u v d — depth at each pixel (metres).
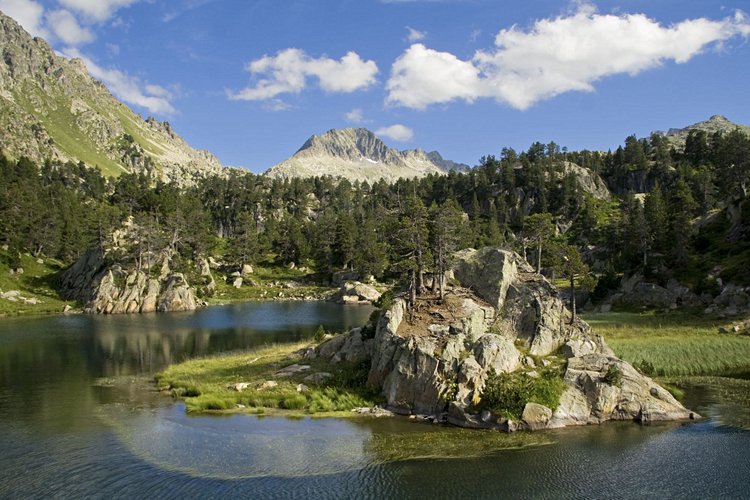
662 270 117.94
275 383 53.09
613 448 36.28
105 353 77.50
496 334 48.56
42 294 148.00
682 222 115.88
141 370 65.12
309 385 52.19
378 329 52.09
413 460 34.34
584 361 46.91
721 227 125.56
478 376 43.38
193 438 38.88
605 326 87.62
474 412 41.81
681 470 32.72
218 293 178.62
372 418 43.25
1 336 95.19
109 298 137.88
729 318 87.12
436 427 40.94
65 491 30.12
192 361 68.31
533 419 40.31
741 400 48.66
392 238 69.00
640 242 132.75
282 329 103.25
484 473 32.38
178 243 182.25
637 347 68.62
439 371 44.28
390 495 29.62
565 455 35.06
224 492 30.02
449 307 53.84
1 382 58.56
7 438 39.09
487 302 55.81
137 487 30.61
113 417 44.50
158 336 94.69
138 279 143.88
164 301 143.00
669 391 48.81
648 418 42.06
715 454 35.16
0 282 146.50
